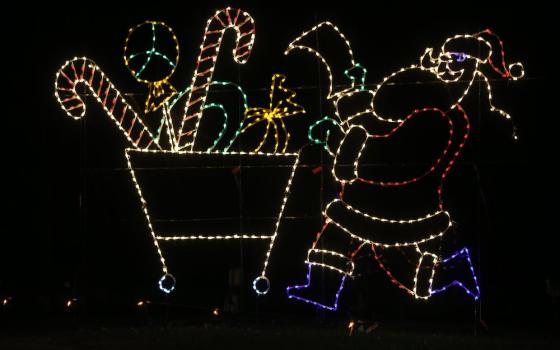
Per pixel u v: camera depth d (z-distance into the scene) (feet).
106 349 24.00
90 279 34.58
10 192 35.09
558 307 29.66
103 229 34.73
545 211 32.27
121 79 33.30
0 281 34.71
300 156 32.22
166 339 26.21
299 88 30.58
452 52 29.43
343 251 32.37
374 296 32.76
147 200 33.88
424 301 32.65
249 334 27.58
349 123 30.71
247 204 33.32
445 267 31.40
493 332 29.25
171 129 29.86
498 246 32.45
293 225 33.37
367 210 30.83
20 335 27.55
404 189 30.91
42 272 35.06
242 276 32.22
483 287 32.04
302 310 33.53
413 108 30.58
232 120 32.50
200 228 33.71
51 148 35.01
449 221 30.09
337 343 25.53
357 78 31.96
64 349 24.03
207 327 29.81
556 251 32.17
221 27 32.71
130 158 33.27
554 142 31.50
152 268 34.65
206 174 33.50
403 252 31.65
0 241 34.96
